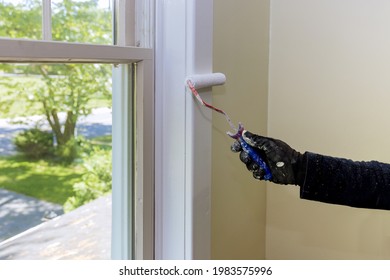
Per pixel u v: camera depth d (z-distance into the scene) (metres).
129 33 0.78
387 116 1.15
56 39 0.66
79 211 0.76
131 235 0.87
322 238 1.28
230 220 1.10
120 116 0.82
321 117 1.24
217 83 0.88
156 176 0.87
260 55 1.22
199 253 0.89
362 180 0.76
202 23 0.84
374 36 1.14
